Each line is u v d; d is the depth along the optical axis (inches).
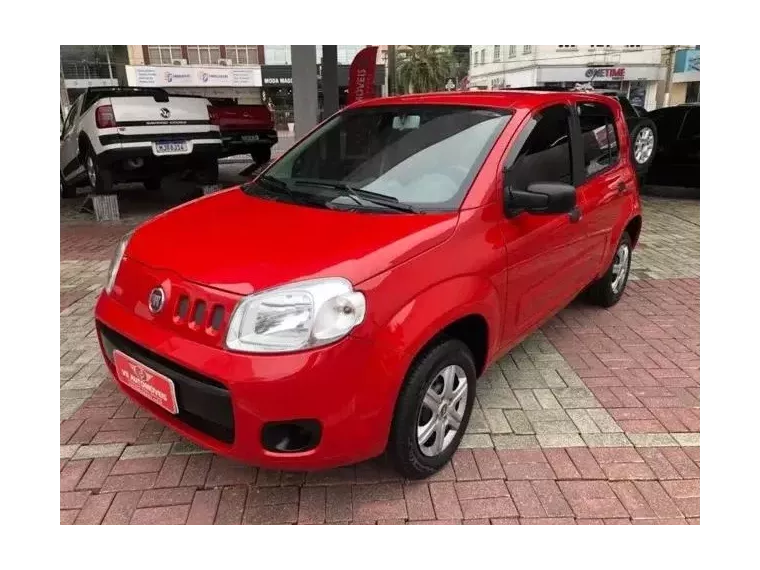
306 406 84.7
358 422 88.4
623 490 104.6
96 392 134.5
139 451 113.2
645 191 440.8
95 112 310.2
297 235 100.1
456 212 105.9
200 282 91.4
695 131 392.5
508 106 126.6
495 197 111.3
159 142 319.9
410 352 91.0
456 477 107.1
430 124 127.0
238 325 86.2
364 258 91.0
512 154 117.2
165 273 96.7
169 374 91.7
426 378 97.1
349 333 85.8
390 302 90.0
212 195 134.9
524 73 1732.3
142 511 98.6
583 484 105.9
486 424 123.9
